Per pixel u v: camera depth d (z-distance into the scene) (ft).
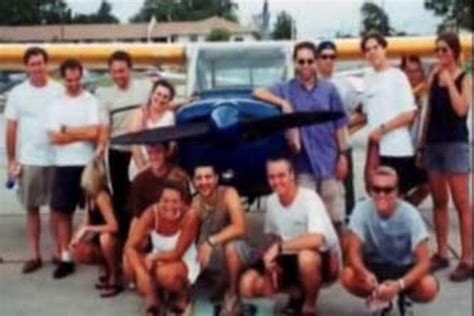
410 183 17.57
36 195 17.51
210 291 15.17
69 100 16.75
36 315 14.83
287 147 15.48
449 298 15.31
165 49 28.58
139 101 17.21
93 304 15.42
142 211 14.61
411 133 16.76
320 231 13.65
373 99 16.67
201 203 14.30
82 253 15.80
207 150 15.01
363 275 13.41
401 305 13.74
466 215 16.16
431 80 16.03
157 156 14.52
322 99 15.80
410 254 13.73
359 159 26.91
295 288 14.12
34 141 17.28
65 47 29.55
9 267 18.11
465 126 15.93
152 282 14.14
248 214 21.63
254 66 23.77
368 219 13.62
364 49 16.76
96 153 16.22
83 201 17.11
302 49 15.76
